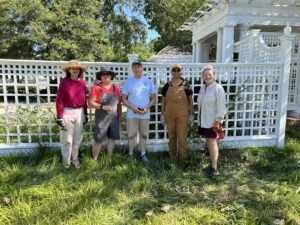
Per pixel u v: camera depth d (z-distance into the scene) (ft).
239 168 14.97
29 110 15.34
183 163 14.89
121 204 10.72
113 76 14.58
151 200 11.03
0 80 14.93
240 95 17.44
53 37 50.72
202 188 12.55
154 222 9.49
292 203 10.89
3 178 12.08
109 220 9.55
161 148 16.87
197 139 16.56
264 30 32.07
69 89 13.10
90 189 11.30
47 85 15.38
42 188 11.27
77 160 14.30
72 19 51.42
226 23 27.25
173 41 89.25
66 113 13.32
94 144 14.40
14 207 9.98
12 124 15.46
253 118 17.69
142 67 15.44
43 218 9.52
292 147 17.40
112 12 73.15
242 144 17.56
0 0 47.75
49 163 13.96
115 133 14.44
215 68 16.83
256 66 17.11
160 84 16.56
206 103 13.48
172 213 10.18
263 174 14.23
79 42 52.65
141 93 14.46
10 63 14.65
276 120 17.87
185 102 14.29
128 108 14.61
